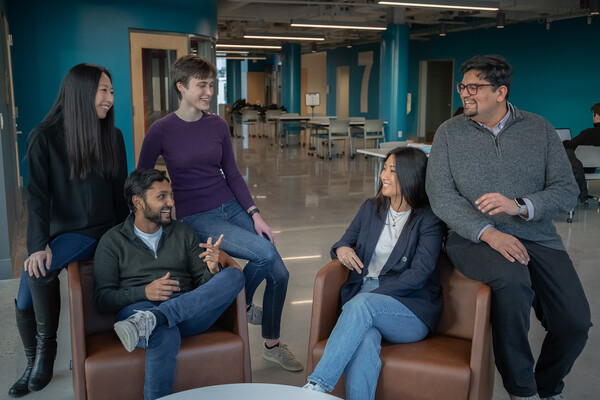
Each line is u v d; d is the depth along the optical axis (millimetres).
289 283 4320
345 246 2566
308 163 11555
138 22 8156
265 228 2936
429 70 18125
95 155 2467
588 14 11617
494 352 2350
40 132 2418
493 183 2320
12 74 7477
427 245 2396
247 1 10328
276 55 26531
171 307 2123
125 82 8141
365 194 8094
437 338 2391
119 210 2670
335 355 2115
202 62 2717
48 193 2455
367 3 11492
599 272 4570
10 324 3490
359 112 20875
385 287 2330
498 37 14883
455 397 2090
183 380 2236
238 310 2371
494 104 2277
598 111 6879
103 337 2354
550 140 2326
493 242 2227
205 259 2393
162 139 2766
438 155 2410
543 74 13664
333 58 22609
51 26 7578
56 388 2703
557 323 2371
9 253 4375
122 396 2176
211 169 2889
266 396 1723
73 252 2486
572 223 6301
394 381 2164
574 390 2711
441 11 13297
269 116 15898
